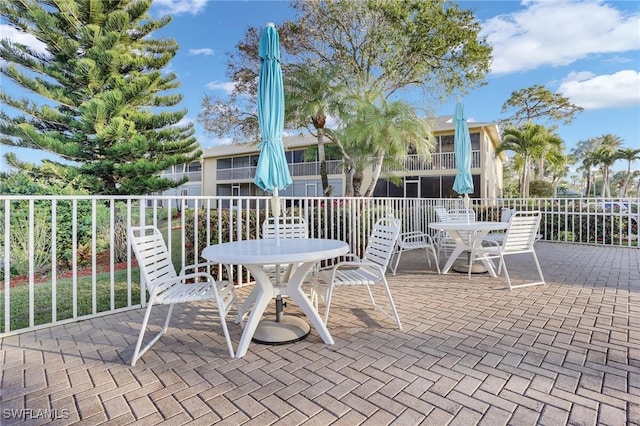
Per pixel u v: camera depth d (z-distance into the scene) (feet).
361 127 28.84
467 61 31.09
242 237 16.90
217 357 7.99
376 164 33.83
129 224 9.41
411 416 5.71
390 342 8.74
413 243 18.16
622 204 26.50
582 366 7.31
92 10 30.60
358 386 6.66
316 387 6.64
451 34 29.63
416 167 52.21
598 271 17.03
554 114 74.38
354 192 34.42
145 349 8.08
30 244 9.64
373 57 31.40
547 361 7.56
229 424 5.56
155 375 7.16
